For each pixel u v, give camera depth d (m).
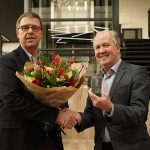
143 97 2.01
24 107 1.90
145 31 14.95
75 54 6.16
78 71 1.95
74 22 6.39
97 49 2.21
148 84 2.08
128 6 14.91
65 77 1.89
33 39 2.11
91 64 5.39
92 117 2.29
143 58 8.09
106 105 1.90
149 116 3.97
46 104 1.95
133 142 2.05
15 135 1.96
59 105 2.01
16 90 1.95
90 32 6.38
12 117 1.98
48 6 6.41
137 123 1.97
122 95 2.08
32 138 2.00
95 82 1.97
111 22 6.41
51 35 6.32
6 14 9.36
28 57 2.12
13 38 11.53
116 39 2.20
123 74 2.14
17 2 8.48
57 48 6.24
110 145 2.13
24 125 1.98
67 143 4.24
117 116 1.91
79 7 6.43
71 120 2.07
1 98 2.00
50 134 2.10
